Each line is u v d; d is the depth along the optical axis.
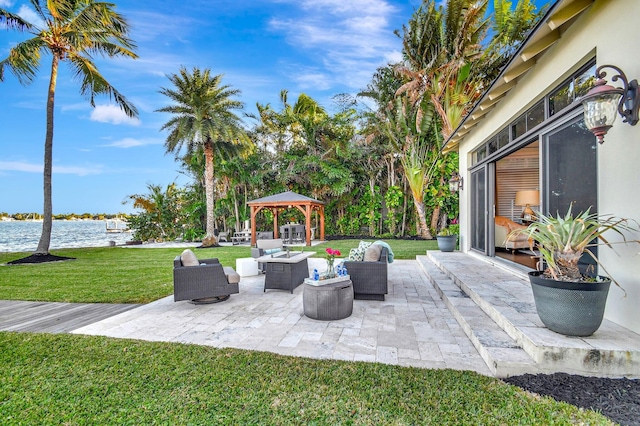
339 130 18.64
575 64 3.46
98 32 11.73
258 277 7.28
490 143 6.52
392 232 16.61
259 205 14.75
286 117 19.28
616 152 2.94
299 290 5.94
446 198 14.70
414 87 11.70
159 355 3.11
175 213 20.69
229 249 13.77
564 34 3.62
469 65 10.25
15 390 2.51
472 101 11.22
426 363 2.88
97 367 2.87
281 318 4.26
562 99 3.86
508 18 10.34
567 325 2.67
